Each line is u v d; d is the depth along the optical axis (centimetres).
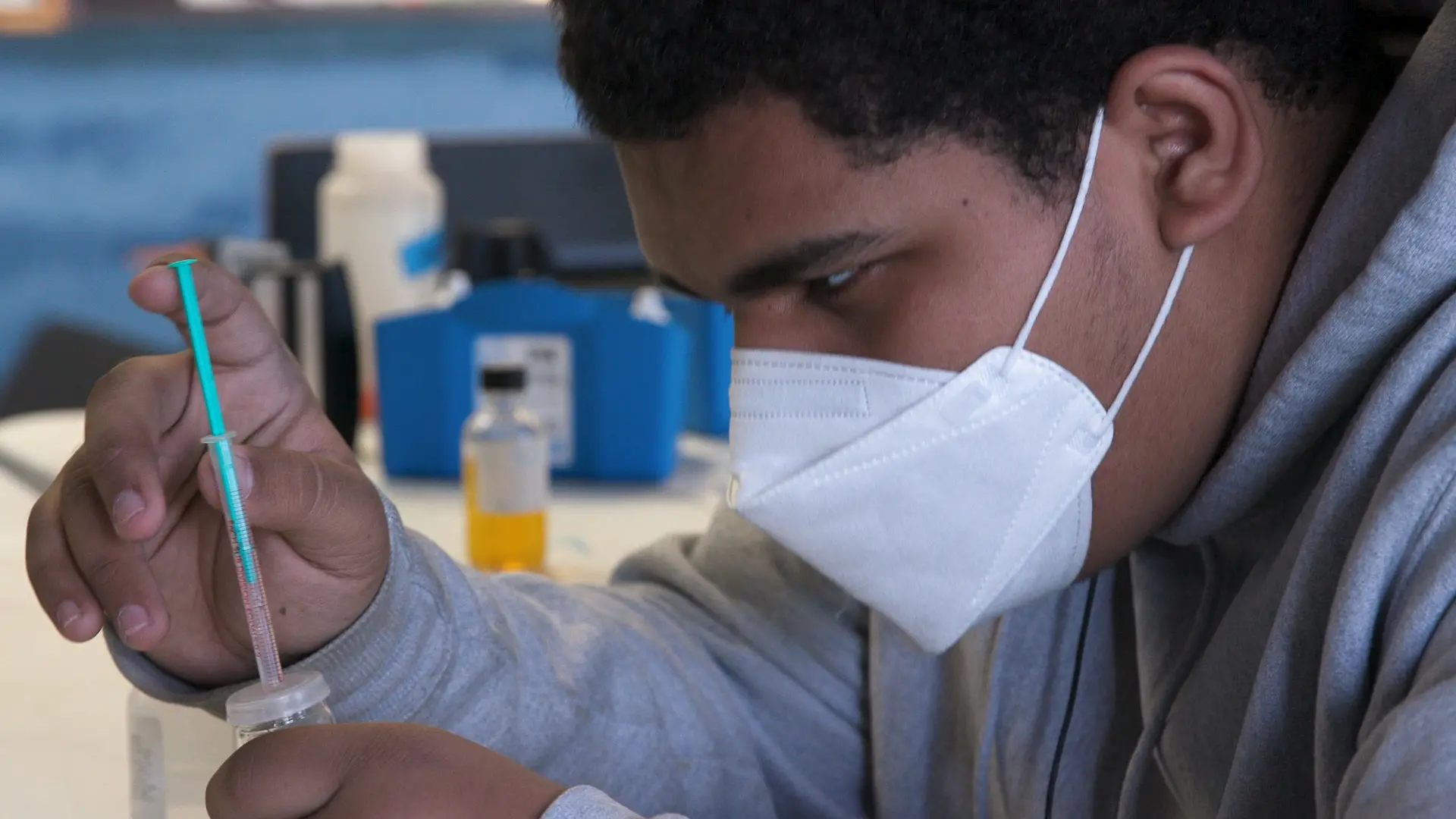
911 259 71
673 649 97
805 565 101
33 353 348
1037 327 72
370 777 59
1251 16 72
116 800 89
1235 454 74
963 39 67
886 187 68
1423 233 64
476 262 183
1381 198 71
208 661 76
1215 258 74
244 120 360
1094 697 90
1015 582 78
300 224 210
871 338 73
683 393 181
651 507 160
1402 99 71
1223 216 71
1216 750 77
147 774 81
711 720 94
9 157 349
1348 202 72
